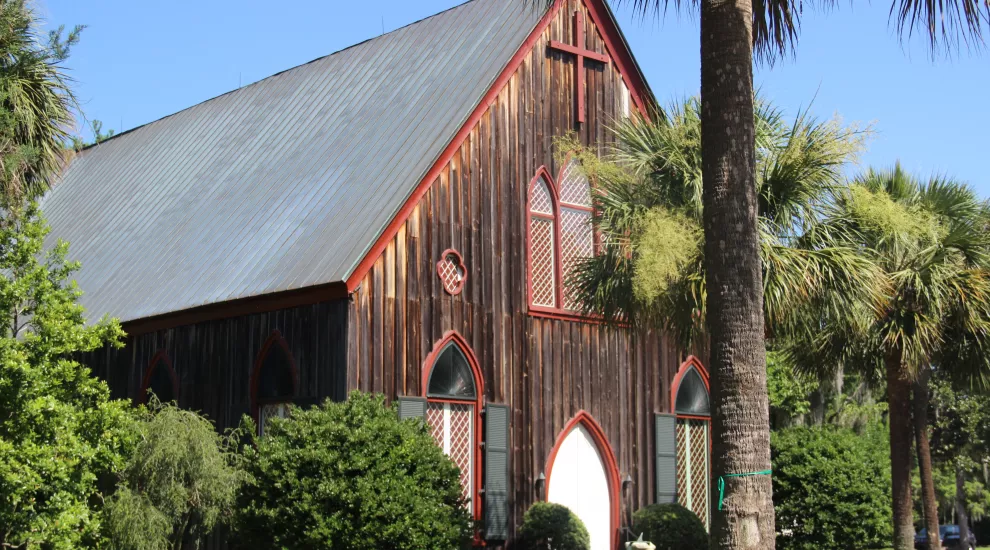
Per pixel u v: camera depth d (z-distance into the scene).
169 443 16.53
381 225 19.55
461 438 20.77
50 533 15.11
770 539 12.48
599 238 23.55
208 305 21.12
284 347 20.28
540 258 22.64
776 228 18.66
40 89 20.17
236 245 22.58
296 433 16.98
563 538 20.58
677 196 18.94
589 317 22.83
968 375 21.72
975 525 58.44
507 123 22.25
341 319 19.20
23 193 19.52
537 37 23.11
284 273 20.27
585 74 24.05
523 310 21.95
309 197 22.34
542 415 21.91
